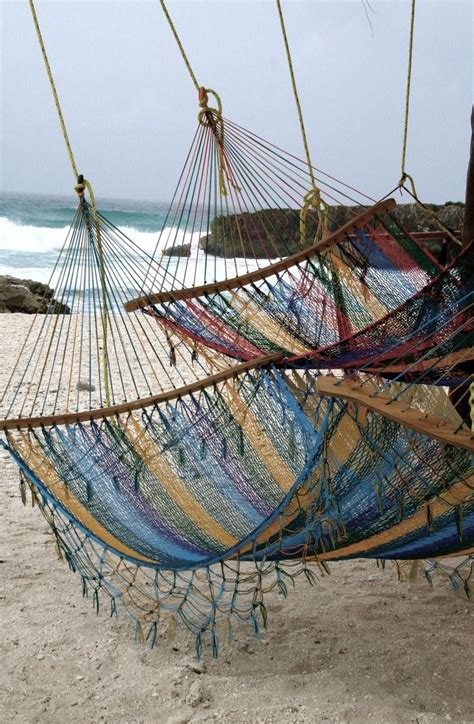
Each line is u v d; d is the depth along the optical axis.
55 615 2.87
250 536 2.38
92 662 2.54
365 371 2.66
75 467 2.87
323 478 2.22
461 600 3.07
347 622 2.88
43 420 2.89
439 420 2.14
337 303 3.01
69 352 8.54
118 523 2.84
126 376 7.34
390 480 2.26
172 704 2.31
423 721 2.22
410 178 3.25
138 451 2.90
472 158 2.97
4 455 4.94
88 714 2.26
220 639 2.74
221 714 2.25
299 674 2.49
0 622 2.79
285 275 3.01
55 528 2.85
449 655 2.62
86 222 3.10
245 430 2.88
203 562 2.51
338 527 2.33
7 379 7.08
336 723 2.21
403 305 2.45
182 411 2.93
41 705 2.29
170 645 2.69
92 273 3.15
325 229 3.16
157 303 3.12
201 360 8.16
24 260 24.58
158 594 3.00
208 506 2.83
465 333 2.37
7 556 3.41
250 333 3.15
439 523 2.33
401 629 2.81
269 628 2.83
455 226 16.52
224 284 3.09
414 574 3.23
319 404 2.92
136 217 38.97
